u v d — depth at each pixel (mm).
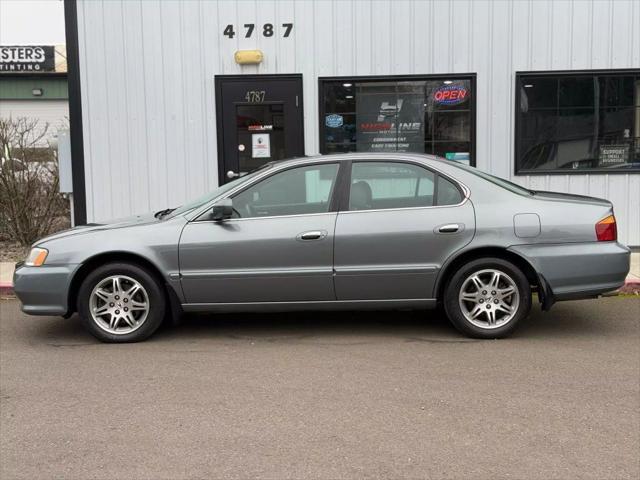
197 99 9352
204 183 9469
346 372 4992
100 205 9453
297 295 5703
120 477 3445
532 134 9328
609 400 4391
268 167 5949
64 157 9359
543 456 3611
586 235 5594
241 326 6383
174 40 9273
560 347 5582
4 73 28297
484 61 9203
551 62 9164
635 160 9305
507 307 5719
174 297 5750
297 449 3727
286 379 4855
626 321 6438
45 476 3463
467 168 5852
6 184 10336
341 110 9414
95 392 4660
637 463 3527
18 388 4766
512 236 5578
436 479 3377
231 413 4242
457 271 5664
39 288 5707
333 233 5621
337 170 5793
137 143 9398
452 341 5773
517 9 9109
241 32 9258
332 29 9242
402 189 5754
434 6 9164
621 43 9117
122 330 5836
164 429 4020
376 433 3916
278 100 9367
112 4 9203
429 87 9328
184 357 5426
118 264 5730
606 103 9242
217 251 5637
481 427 3984
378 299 5723
